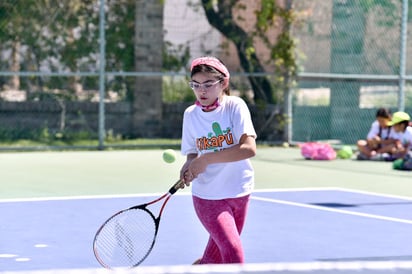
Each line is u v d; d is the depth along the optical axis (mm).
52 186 25953
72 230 18625
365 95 41062
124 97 39531
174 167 31516
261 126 40938
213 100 11781
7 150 36844
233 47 40344
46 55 38156
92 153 36344
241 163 11922
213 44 40250
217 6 39969
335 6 40594
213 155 11461
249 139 11641
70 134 38906
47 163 32281
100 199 23266
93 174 29062
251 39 40219
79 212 21047
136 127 39781
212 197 11820
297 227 19250
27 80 38406
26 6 37688
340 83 40500
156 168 31094
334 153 35062
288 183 27328
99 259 12188
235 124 11711
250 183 12047
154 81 39875
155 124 39969
